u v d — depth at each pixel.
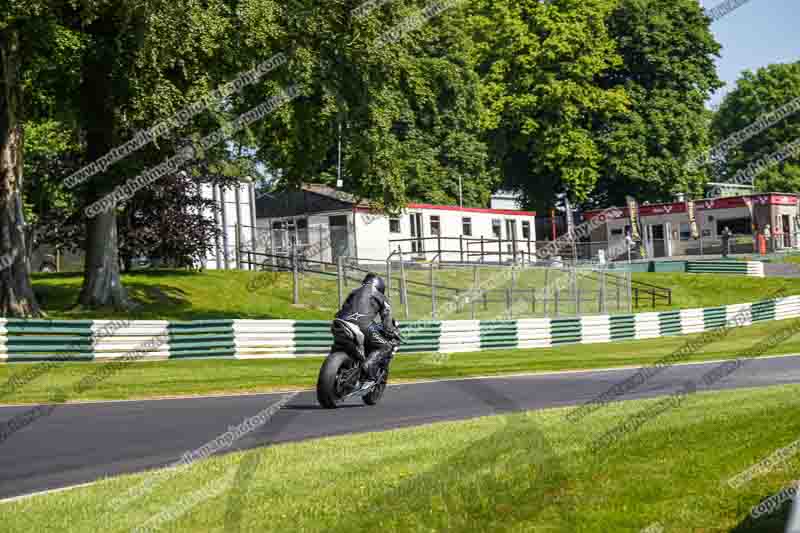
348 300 28.09
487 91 126.56
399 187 62.62
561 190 140.12
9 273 51.16
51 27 46.56
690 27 140.25
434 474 15.09
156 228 71.12
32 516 13.74
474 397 30.30
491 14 131.88
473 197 122.69
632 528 11.88
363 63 57.78
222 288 71.12
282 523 12.71
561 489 13.67
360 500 13.68
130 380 36.22
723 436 16.98
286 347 50.88
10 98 50.38
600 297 80.69
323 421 24.41
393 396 30.95
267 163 69.62
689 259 116.56
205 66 52.59
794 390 25.12
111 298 58.78
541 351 58.38
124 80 49.31
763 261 111.44
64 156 68.38
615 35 141.12
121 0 47.09
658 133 135.62
